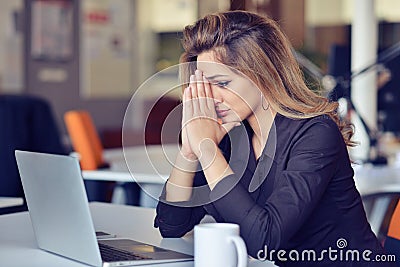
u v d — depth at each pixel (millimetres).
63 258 1674
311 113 1857
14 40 6941
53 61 7383
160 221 1943
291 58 1896
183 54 1859
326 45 8906
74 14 7598
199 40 1826
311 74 3699
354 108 3830
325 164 1812
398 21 8344
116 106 8172
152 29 8344
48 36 7305
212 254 1465
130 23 8242
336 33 8914
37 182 1695
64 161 1550
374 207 3646
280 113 1851
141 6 8320
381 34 8383
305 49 7469
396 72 4496
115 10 8062
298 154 1821
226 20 1845
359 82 4422
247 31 1837
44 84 7301
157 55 8320
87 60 7781
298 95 1886
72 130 3705
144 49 8352
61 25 7445
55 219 1663
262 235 1703
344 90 3795
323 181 1799
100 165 3721
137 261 1562
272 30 1873
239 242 1459
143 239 1915
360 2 4410
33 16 7129
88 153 3654
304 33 8727
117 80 8156
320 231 1883
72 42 7594
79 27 7672
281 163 1854
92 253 1560
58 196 1614
